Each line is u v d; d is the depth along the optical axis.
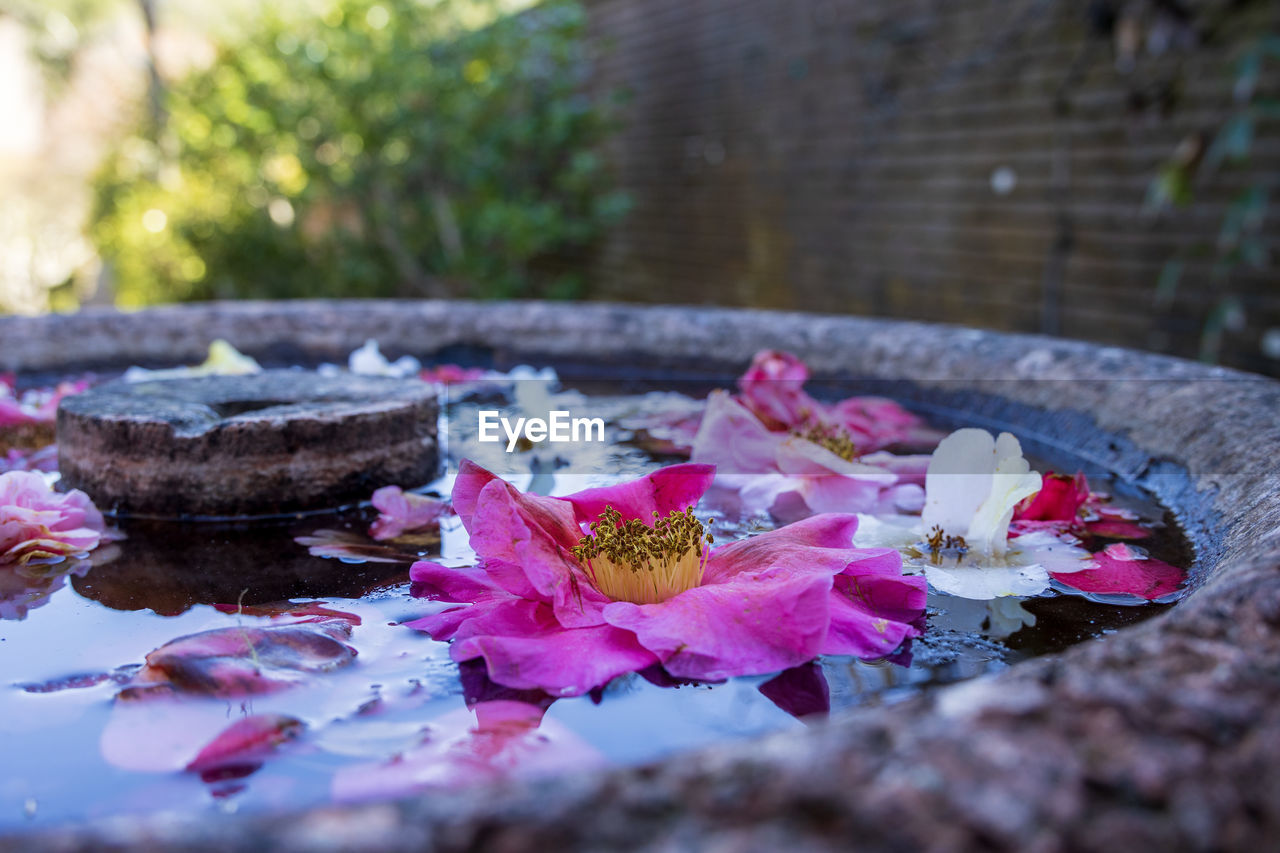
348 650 0.33
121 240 2.67
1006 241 1.62
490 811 0.18
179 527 0.46
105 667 0.33
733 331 0.76
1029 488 0.40
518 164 2.43
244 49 2.29
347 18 2.14
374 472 0.50
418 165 2.26
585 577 0.33
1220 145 1.03
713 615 0.32
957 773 0.19
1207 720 0.20
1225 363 1.29
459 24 2.26
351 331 0.80
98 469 0.48
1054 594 0.37
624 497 0.36
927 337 0.68
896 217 1.87
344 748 0.29
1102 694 0.21
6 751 0.29
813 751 0.20
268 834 0.18
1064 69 1.47
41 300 3.13
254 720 0.29
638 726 0.29
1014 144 1.59
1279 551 0.29
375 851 0.17
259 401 0.52
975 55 1.64
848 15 1.93
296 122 2.23
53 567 0.41
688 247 2.60
